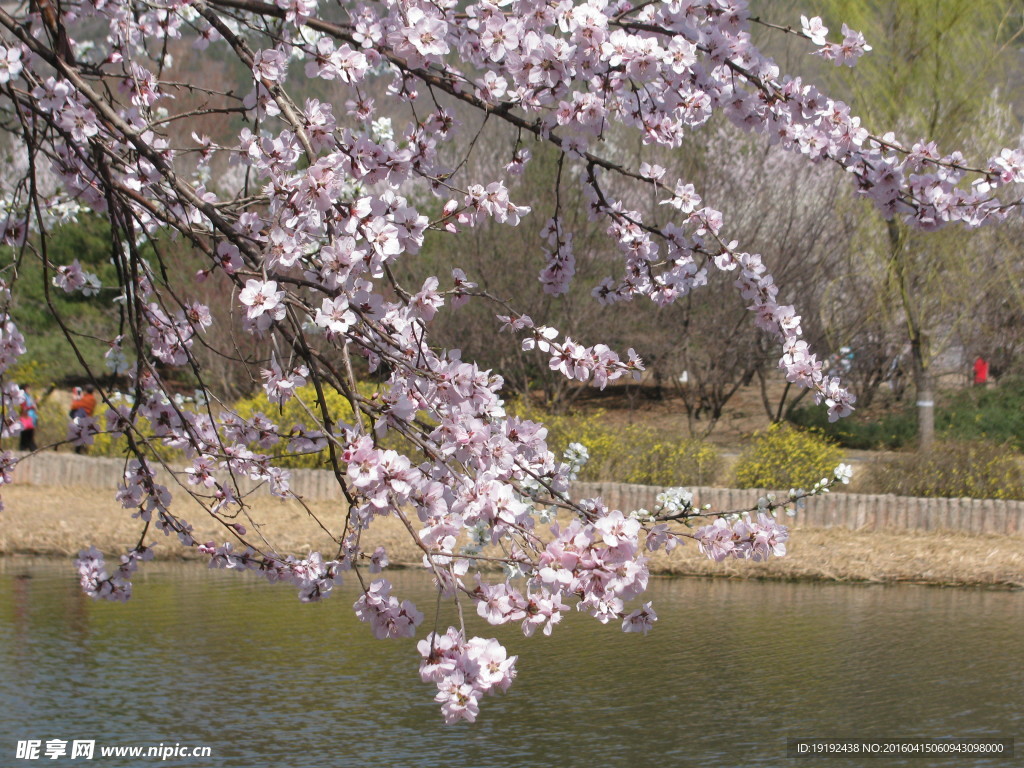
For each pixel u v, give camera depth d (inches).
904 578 471.8
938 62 651.5
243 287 123.4
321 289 117.3
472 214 140.4
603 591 109.7
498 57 128.9
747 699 297.4
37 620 376.8
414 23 125.9
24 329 821.2
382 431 118.4
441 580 112.7
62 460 645.9
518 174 149.3
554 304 821.2
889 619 397.1
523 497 133.6
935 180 154.6
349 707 288.8
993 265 769.6
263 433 163.0
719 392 876.6
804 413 891.4
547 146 810.2
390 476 110.3
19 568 468.1
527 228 817.5
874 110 669.3
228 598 418.0
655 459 624.1
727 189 830.5
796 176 826.8
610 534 108.2
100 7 154.3
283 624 377.7
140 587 434.3
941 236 685.3
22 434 661.3
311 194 113.9
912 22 650.2
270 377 141.3
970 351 936.9
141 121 142.3
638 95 143.8
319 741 260.7
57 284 162.1
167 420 165.8
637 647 356.2
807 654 344.8
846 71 657.0
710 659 340.2
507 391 867.4
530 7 129.0
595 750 257.6
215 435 165.3
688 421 888.9
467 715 108.6
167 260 611.5
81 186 151.9
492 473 114.2
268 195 118.0
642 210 789.9
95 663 324.8
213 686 304.2
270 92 122.9
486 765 244.5
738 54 143.1
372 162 126.2
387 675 319.0
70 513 558.9
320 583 158.1
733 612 408.5
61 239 808.9
